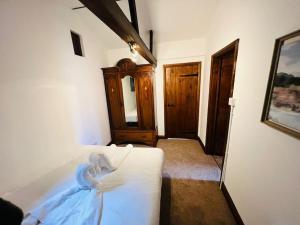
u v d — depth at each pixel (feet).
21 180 4.67
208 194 6.05
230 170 5.51
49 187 4.25
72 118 7.43
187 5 7.45
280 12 2.89
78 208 3.15
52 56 6.23
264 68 3.45
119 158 5.36
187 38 10.14
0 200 1.46
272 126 3.07
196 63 10.45
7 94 4.55
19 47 4.90
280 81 2.88
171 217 5.03
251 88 4.06
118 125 11.30
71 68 7.36
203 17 8.20
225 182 5.99
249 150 4.15
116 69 10.21
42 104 5.74
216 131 9.01
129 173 4.52
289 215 2.69
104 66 10.82
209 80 8.67
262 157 3.53
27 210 3.46
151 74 9.89
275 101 3.05
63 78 6.82
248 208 4.17
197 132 11.85
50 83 6.13
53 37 6.29
